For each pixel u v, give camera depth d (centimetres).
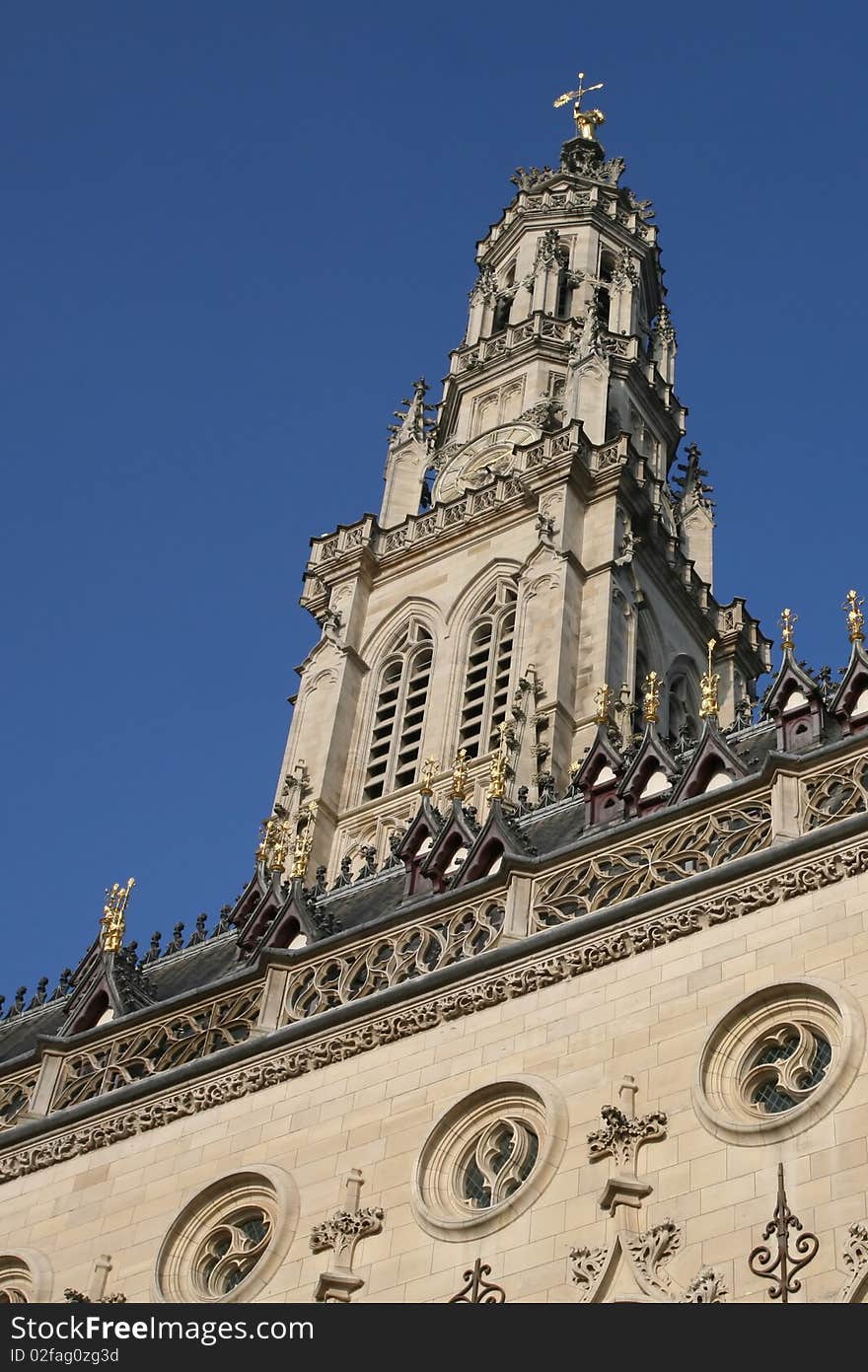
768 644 8081
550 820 4588
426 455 8488
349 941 3809
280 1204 3400
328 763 7044
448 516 7831
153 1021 3975
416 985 3581
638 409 8675
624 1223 3028
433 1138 3341
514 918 3606
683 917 3381
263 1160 3509
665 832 3575
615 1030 3309
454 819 4391
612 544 7256
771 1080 3131
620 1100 3184
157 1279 3438
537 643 6888
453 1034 3488
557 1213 3116
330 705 7275
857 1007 3084
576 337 8750
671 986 3312
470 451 8325
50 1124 3834
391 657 7512
